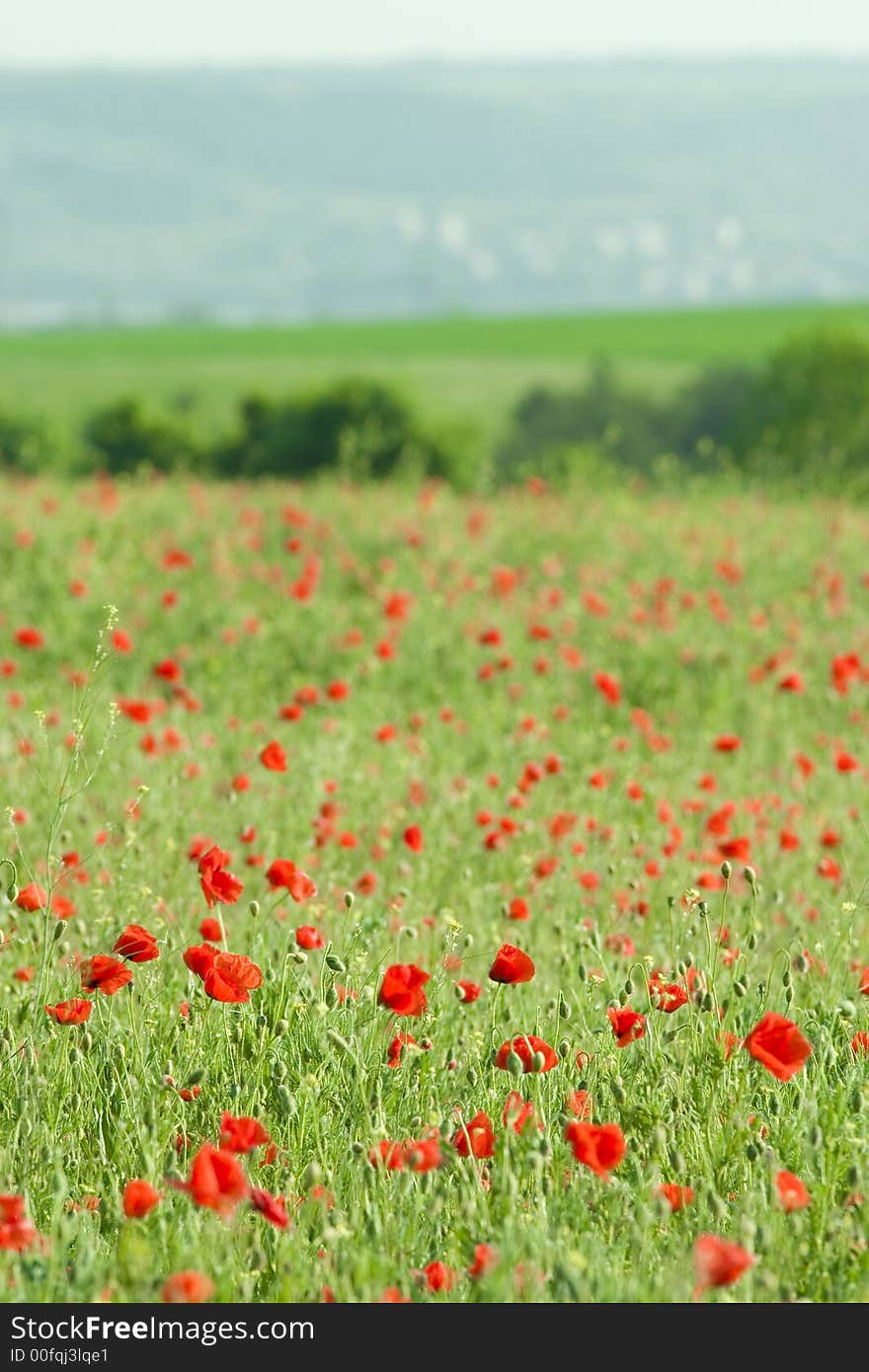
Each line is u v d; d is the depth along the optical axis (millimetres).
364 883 21375
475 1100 14758
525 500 68312
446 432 112875
